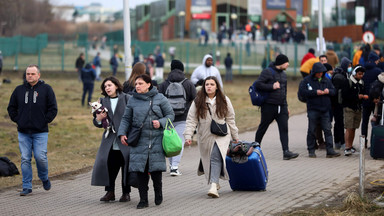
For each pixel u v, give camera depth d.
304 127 43.91
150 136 20.06
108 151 20.78
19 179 27.08
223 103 21.55
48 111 23.00
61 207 20.92
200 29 178.88
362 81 31.33
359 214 18.58
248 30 159.88
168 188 23.88
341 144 33.69
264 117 29.84
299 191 22.59
